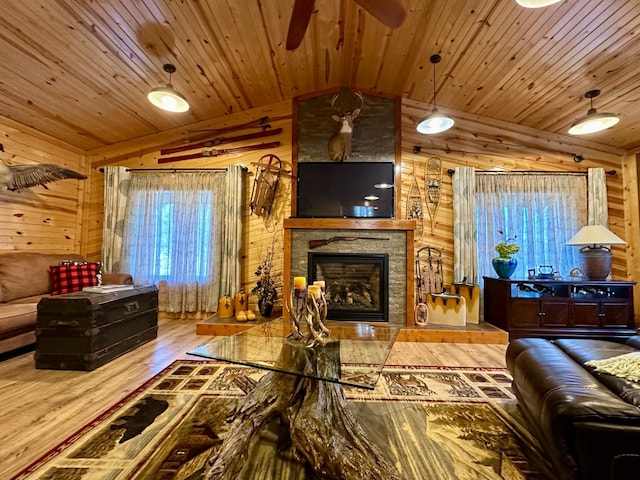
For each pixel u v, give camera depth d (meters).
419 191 4.38
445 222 4.35
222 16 2.85
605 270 3.60
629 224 4.11
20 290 3.34
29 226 3.85
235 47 3.29
